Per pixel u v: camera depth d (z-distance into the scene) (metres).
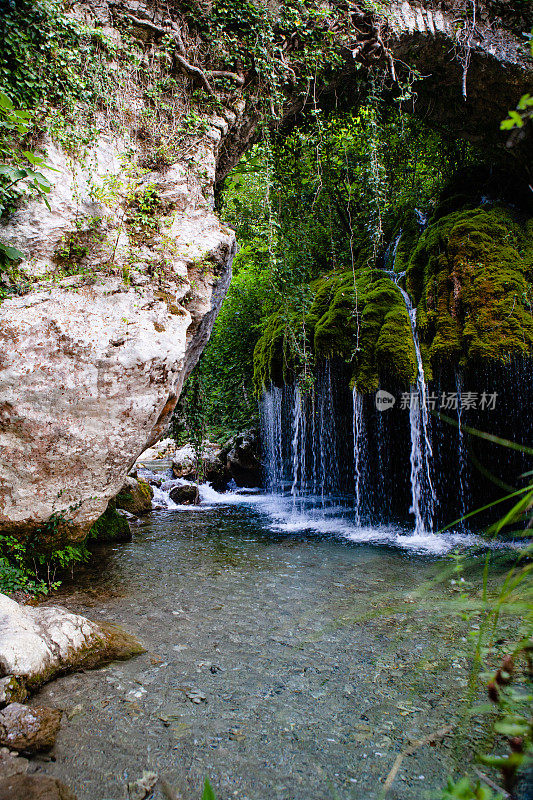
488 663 2.73
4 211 4.12
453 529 6.80
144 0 4.89
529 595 1.03
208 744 2.23
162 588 4.38
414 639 3.20
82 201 4.39
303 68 5.78
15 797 1.90
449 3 5.99
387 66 6.09
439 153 7.87
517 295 5.66
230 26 5.33
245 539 6.38
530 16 6.06
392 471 8.30
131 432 4.21
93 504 4.25
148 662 3.00
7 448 3.88
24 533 4.10
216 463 11.20
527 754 0.93
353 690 2.66
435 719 2.36
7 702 2.42
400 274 7.59
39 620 3.03
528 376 5.73
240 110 5.51
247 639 3.32
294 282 6.89
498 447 6.73
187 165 5.04
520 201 7.32
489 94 6.44
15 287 4.10
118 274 4.40
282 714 2.46
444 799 1.07
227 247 5.14
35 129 4.25
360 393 6.39
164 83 5.00
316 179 6.55
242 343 10.66
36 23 4.23
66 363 3.97
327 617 3.67
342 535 6.59
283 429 10.05
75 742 2.24
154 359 4.18
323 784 1.97
